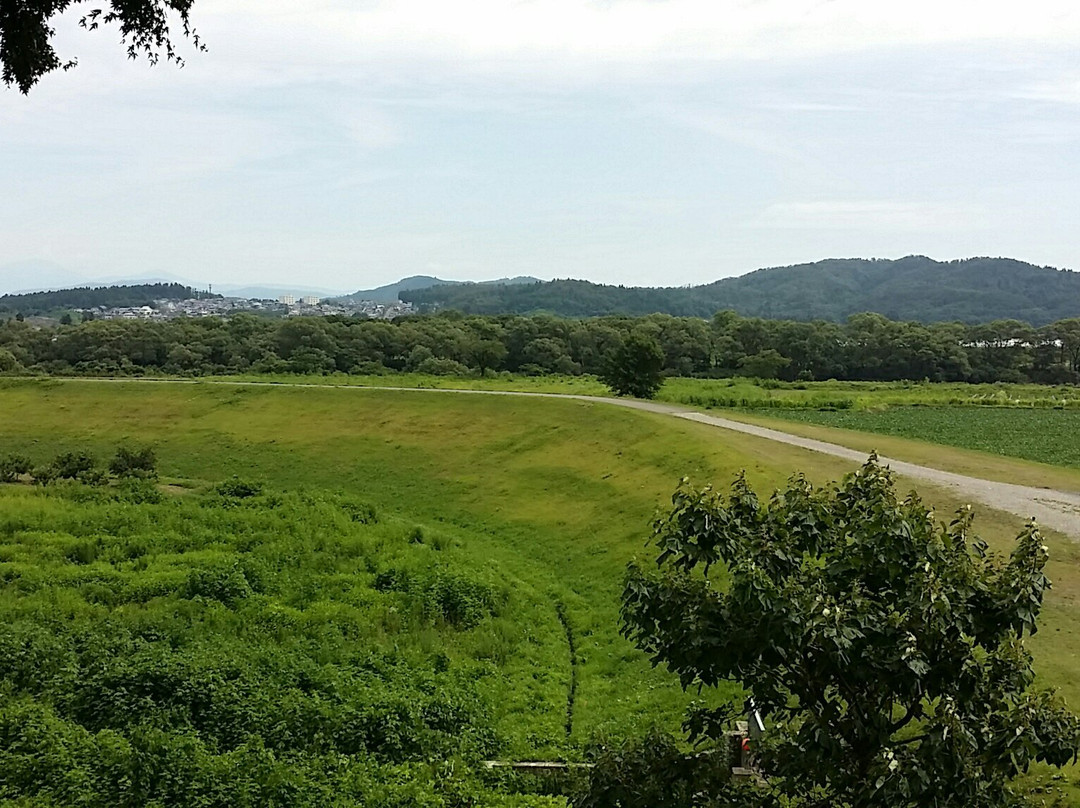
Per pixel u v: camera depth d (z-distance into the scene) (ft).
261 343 393.91
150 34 42.68
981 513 103.96
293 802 50.31
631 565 31.01
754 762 32.27
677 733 62.03
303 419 225.76
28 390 258.16
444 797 52.90
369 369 367.04
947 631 27.20
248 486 151.84
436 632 85.30
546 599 100.32
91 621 81.20
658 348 261.44
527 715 69.31
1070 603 73.36
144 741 53.47
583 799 30.53
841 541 29.66
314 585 97.66
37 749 52.85
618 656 80.18
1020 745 25.46
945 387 357.61
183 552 110.52
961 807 24.75
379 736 60.80
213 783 50.31
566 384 304.91
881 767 25.48
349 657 76.38
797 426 190.90
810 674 28.32
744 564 27.37
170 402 245.24
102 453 209.97
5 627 74.02
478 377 351.25
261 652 73.82
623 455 161.58
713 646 27.50
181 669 64.69
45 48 42.11
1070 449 187.42
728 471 130.52
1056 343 441.68
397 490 172.96
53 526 119.44
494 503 154.20
